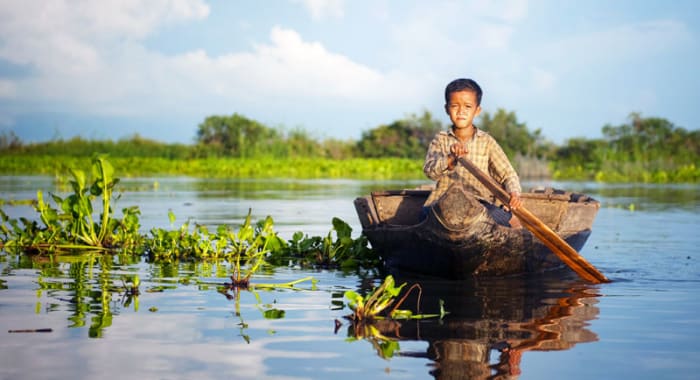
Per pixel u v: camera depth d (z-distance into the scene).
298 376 2.50
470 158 5.08
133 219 6.38
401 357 2.73
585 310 3.61
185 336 3.03
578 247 5.53
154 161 30.08
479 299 3.94
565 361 2.69
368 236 5.33
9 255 5.67
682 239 6.87
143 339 2.98
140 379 2.47
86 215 6.21
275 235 5.73
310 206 10.70
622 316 3.47
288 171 27.44
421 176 24.98
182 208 10.20
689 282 4.50
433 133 36.97
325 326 3.22
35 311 3.50
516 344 2.93
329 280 4.60
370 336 3.05
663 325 3.27
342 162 29.77
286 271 5.00
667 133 31.67
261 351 2.81
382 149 36.84
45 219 6.21
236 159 32.31
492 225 4.48
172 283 4.38
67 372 2.54
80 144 34.56
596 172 27.53
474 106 5.10
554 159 31.89
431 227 4.49
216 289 4.18
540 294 4.10
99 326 3.19
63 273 4.74
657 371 2.57
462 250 4.46
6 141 34.16
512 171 5.06
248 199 12.25
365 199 5.52
